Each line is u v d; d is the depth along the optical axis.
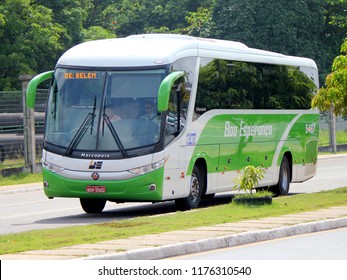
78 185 32.94
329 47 101.44
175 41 34.78
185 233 25.05
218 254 22.72
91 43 35.16
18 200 42.62
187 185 34.59
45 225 30.73
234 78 38.31
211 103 36.25
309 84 45.16
